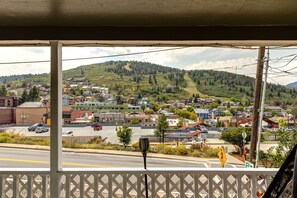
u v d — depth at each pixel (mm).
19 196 3646
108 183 3639
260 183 3607
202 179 4098
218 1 2711
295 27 3471
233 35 3484
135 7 2863
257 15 3113
